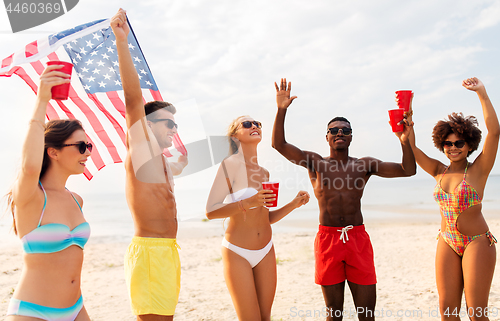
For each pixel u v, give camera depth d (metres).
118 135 4.01
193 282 7.18
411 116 3.85
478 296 3.55
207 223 17.53
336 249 4.04
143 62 4.09
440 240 3.94
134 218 3.00
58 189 2.58
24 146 2.24
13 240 13.88
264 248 3.66
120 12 2.84
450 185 3.89
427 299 5.65
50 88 2.28
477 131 3.83
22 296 2.30
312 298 6.00
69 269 2.47
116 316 5.37
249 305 3.48
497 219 15.44
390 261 8.39
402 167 4.06
